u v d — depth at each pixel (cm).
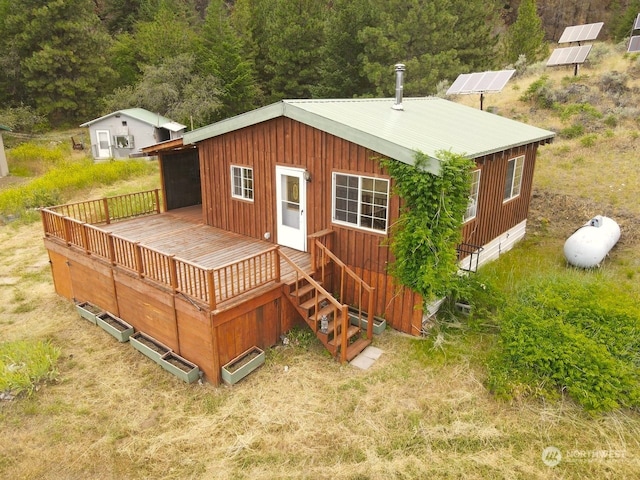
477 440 588
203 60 3450
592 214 1377
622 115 1884
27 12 3438
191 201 1329
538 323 722
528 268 1078
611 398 619
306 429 611
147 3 4297
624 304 776
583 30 2638
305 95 3391
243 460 567
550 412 626
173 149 1196
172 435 611
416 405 651
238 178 1006
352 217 836
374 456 566
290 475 543
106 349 816
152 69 3194
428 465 552
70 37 3538
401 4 2653
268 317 764
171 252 919
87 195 1858
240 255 904
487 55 2816
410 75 2527
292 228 934
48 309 977
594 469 544
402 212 761
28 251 1326
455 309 886
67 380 729
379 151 743
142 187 1945
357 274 859
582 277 957
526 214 1327
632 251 1159
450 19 2527
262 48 3719
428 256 750
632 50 2238
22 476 555
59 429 627
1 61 3428
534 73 2522
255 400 668
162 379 727
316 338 809
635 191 1435
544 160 1731
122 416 649
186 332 723
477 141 909
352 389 685
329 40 2892
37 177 2312
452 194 739
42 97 3534
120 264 830
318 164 852
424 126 938
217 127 966
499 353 729
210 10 3653
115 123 2688
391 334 825
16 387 694
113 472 558
